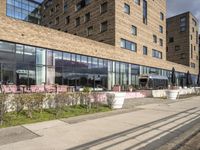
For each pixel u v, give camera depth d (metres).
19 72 22.25
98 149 6.85
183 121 11.73
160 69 49.75
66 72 27.22
